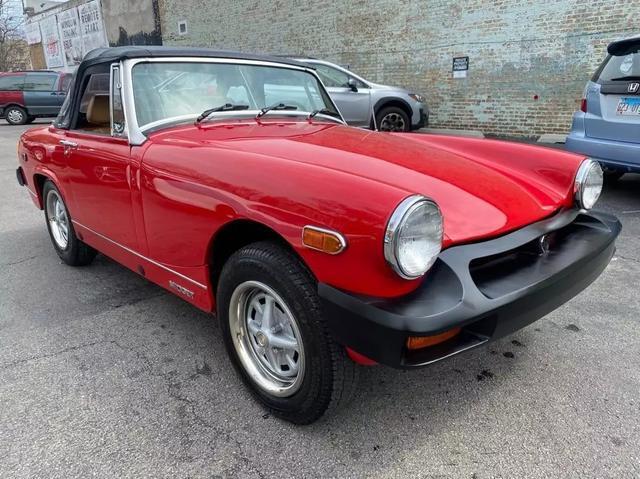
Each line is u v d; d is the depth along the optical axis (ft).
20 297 11.43
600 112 17.25
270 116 10.34
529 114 31.32
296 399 6.81
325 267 5.79
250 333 7.51
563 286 6.76
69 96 11.19
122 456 6.58
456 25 33.19
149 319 10.34
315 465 6.40
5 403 7.65
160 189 7.95
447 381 8.11
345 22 39.91
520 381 8.08
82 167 10.23
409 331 5.34
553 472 6.24
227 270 7.18
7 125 55.31
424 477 6.20
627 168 16.76
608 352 8.84
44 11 88.38
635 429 6.97
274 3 45.70
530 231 6.91
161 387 8.04
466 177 7.54
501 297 5.98
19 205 20.42
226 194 6.82
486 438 6.84
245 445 6.75
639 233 14.71
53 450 6.69
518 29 30.50
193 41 57.31
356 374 6.48
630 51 16.52
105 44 74.18
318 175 6.13
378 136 9.53
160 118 9.05
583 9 27.86
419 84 36.22
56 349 9.20
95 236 10.78
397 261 5.31
